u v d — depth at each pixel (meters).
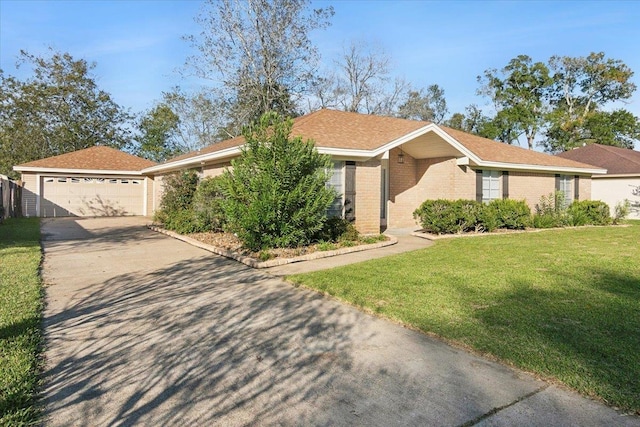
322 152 11.44
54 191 22.69
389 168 15.57
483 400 3.19
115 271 8.05
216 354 4.11
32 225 17.19
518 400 3.18
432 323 4.85
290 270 8.03
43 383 3.48
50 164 22.67
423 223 13.50
